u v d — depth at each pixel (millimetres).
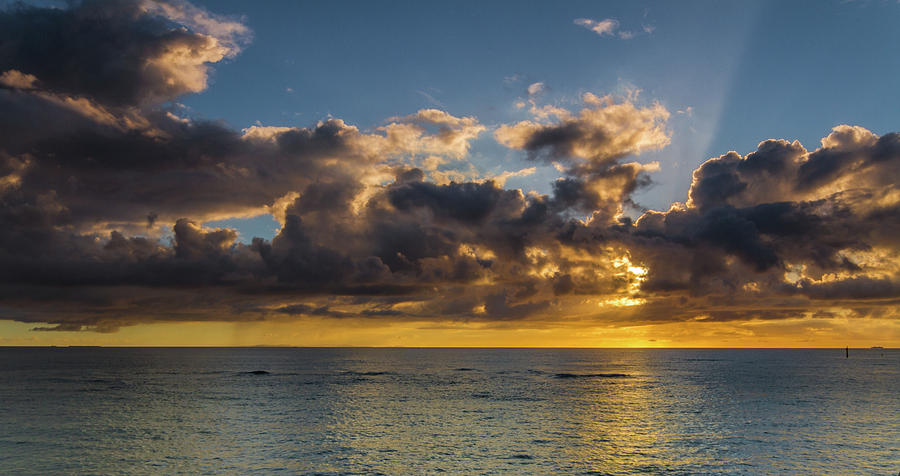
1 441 53656
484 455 48781
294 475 42312
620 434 58438
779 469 44000
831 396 93188
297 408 77750
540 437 56844
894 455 48469
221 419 67562
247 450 50281
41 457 47250
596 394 98312
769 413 73375
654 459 47344
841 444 52906
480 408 78688
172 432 58625
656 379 134250
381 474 42719
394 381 126562
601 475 42438
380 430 60625
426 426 63438
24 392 95625
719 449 51000
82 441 53688
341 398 90312
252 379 128750
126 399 86438
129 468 44031
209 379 127875
